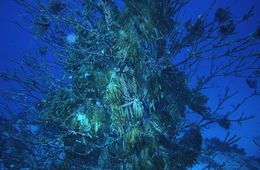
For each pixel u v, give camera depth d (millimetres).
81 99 3705
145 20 3068
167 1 3385
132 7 3074
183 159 3848
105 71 3959
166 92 3908
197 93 4117
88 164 4105
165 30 3439
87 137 3881
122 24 3248
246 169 9445
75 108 3941
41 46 3789
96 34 3479
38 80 4164
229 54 2822
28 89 4117
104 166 3961
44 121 3965
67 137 3885
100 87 3906
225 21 2863
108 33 3729
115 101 3643
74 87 4062
